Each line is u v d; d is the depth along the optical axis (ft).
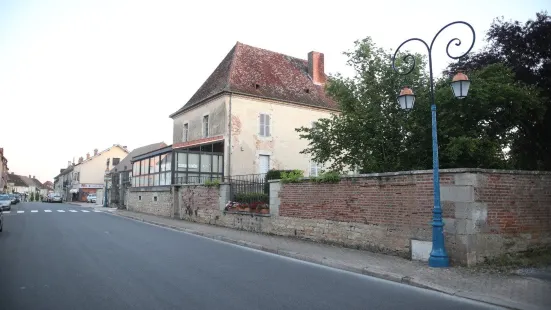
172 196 75.05
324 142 45.24
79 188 208.23
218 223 57.36
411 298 20.22
